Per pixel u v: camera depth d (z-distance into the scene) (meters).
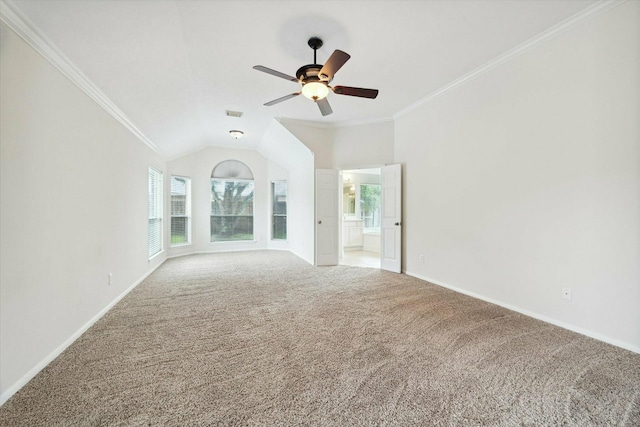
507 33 2.68
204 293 3.68
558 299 2.64
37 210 1.94
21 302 1.78
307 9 2.34
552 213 2.67
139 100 3.41
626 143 2.18
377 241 7.57
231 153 7.29
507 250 3.09
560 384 1.78
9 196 1.69
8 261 1.68
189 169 6.76
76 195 2.43
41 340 1.96
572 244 2.52
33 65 1.89
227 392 1.71
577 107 2.47
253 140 6.70
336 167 5.56
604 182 2.30
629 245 2.17
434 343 2.32
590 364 2.00
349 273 4.82
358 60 3.17
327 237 5.53
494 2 2.26
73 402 1.61
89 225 2.66
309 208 5.80
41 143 1.98
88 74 2.49
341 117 5.12
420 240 4.42
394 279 4.40
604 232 2.31
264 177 7.62
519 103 2.94
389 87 3.87
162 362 2.04
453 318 2.84
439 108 3.98
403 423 1.46
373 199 8.76
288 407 1.58
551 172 2.67
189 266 5.41
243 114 4.91
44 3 1.75
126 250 3.66
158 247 5.65
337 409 1.57
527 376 1.87
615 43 2.22
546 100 2.70
